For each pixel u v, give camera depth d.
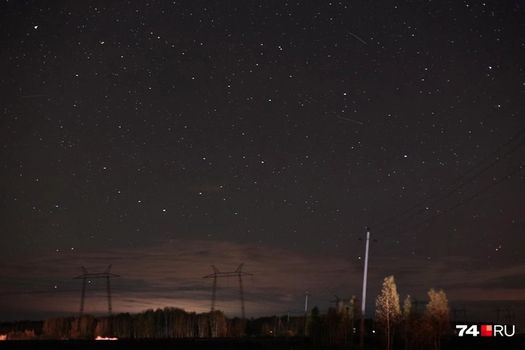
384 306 56.34
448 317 56.56
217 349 69.62
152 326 123.12
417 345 56.59
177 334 123.19
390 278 56.94
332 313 83.38
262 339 99.06
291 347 72.69
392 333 56.25
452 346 60.59
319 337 85.25
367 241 54.12
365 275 53.69
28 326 123.62
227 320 132.75
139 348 69.12
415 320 56.97
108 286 102.12
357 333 85.44
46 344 73.88
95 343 76.81
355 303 81.94
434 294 57.03
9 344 73.12
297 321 138.38
